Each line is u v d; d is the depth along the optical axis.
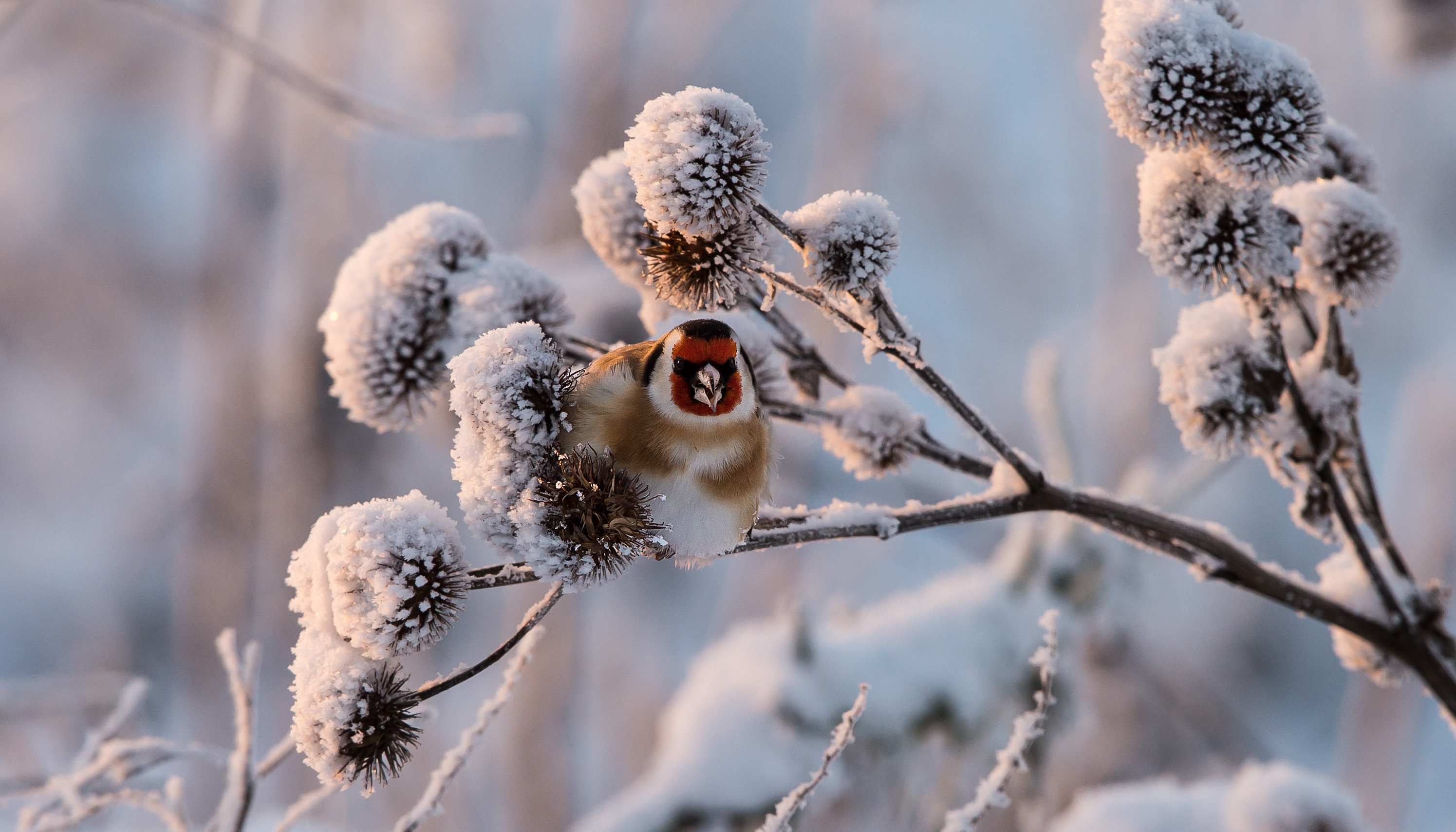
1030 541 6.46
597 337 7.89
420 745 2.83
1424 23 7.04
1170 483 6.60
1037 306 17.50
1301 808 4.75
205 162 14.67
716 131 2.91
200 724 12.52
